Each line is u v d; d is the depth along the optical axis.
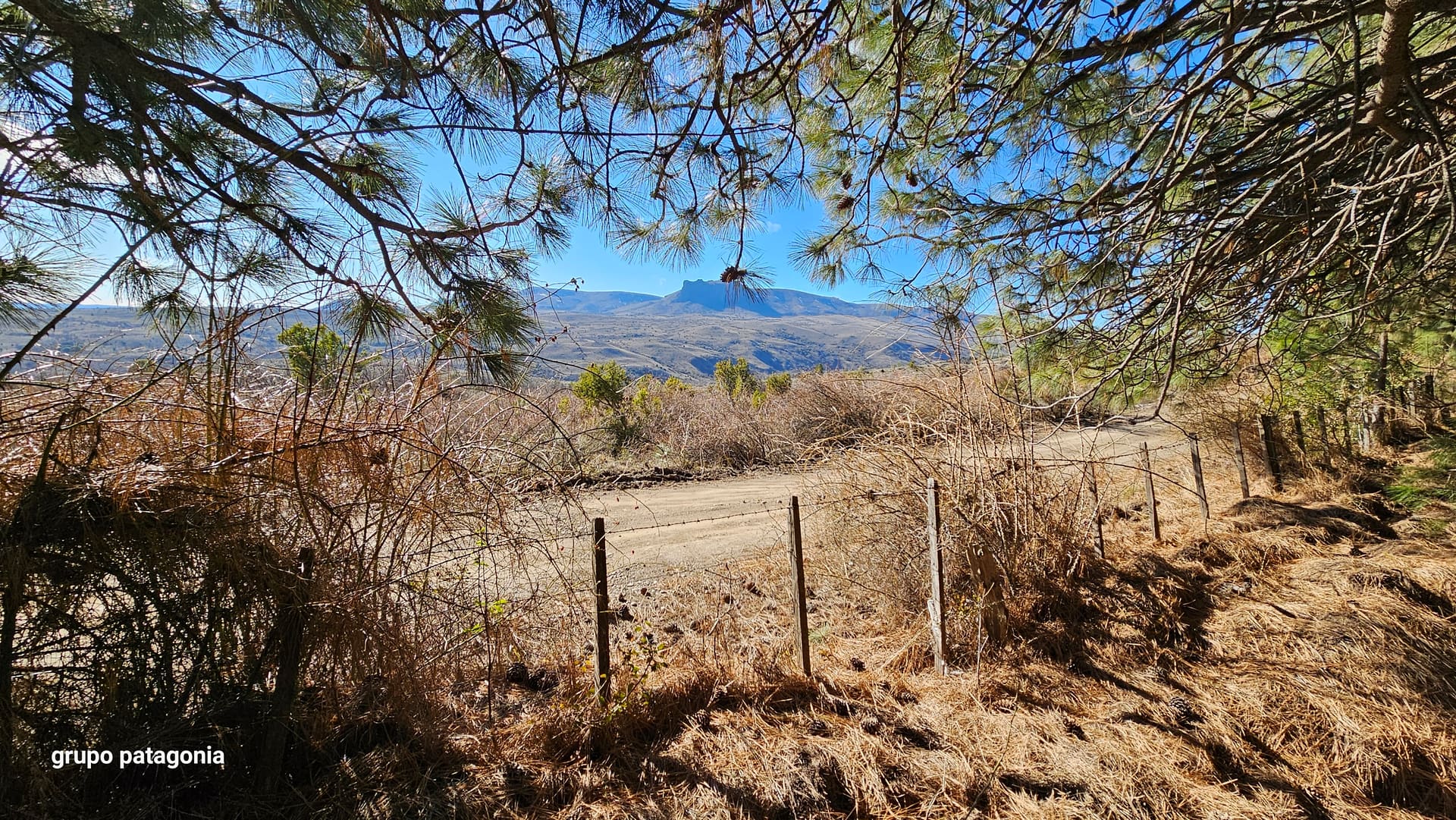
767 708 3.12
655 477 10.02
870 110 3.89
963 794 2.63
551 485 2.93
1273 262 3.34
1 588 1.93
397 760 2.51
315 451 2.38
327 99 2.40
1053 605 4.25
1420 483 5.40
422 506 2.52
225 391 2.28
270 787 2.34
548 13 2.11
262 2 1.92
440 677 2.65
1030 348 4.19
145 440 2.28
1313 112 2.94
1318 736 3.07
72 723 2.12
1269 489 7.09
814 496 5.16
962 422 4.56
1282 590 4.50
